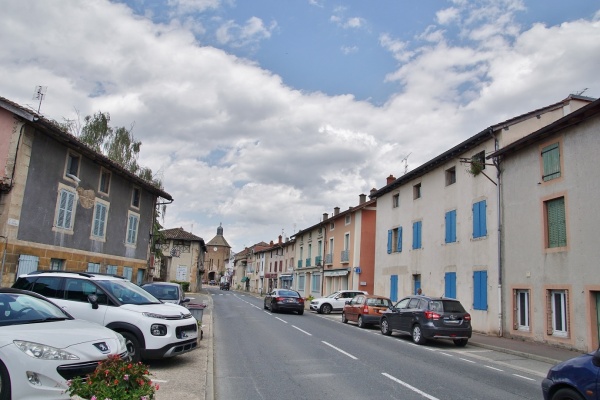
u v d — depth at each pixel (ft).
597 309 44.55
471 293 64.54
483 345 49.85
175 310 31.63
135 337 28.73
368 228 115.03
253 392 25.39
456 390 27.14
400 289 87.30
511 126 60.64
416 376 30.91
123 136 90.79
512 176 58.08
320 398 24.34
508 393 26.91
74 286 30.86
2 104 47.29
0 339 18.15
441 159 73.77
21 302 22.71
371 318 67.31
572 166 48.57
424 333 49.49
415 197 85.15
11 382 17.39
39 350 18.49
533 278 52.80
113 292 31.14
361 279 111.65
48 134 51.83
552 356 42.04
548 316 50.26
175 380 26.08
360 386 27.30
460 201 69.26
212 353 37.19
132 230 76.43
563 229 49.57
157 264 142.41
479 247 63.41
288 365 33.63
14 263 46.93
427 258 78.07
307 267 154.10
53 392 18.02
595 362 16.66
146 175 91.66
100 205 64.95
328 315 93.35
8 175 46.80
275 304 88.17
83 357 19.51
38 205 50.80
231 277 347.15
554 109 62.49
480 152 64.69
